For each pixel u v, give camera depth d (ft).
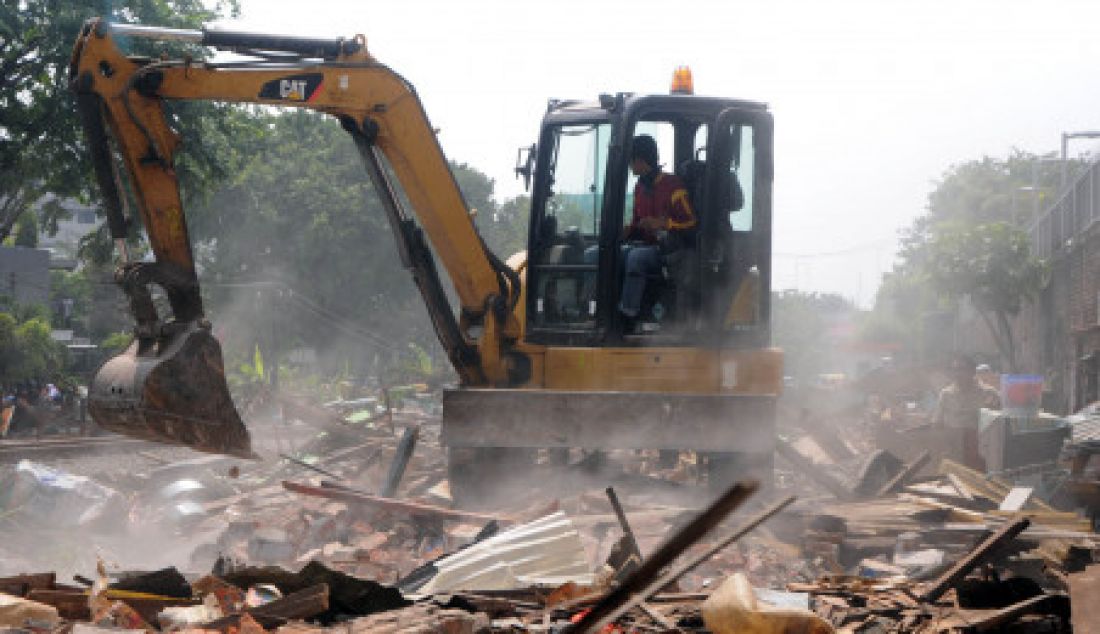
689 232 33.35
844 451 47.78
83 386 115.44
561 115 34.53
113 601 17.90
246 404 66.08
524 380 34.32
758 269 33.60
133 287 27.04
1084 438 38.42
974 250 129.18
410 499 33.88
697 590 22.15
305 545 29.07
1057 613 18.79
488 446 31.60
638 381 33.32
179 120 89.10
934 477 35.24
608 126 33.86
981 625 18.45
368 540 28.53
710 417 31.48
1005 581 20.01
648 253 33.27
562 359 33.94
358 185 213.66
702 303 33.01
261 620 17.79
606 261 33.35
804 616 16.20
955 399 43.62
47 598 17.60
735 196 33.63
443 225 33.45
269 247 206.80
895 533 28.14
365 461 43.45
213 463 46.70
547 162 34.60
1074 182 113.91
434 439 62.64
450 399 31.81
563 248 34.50
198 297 27.89
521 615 19.06
